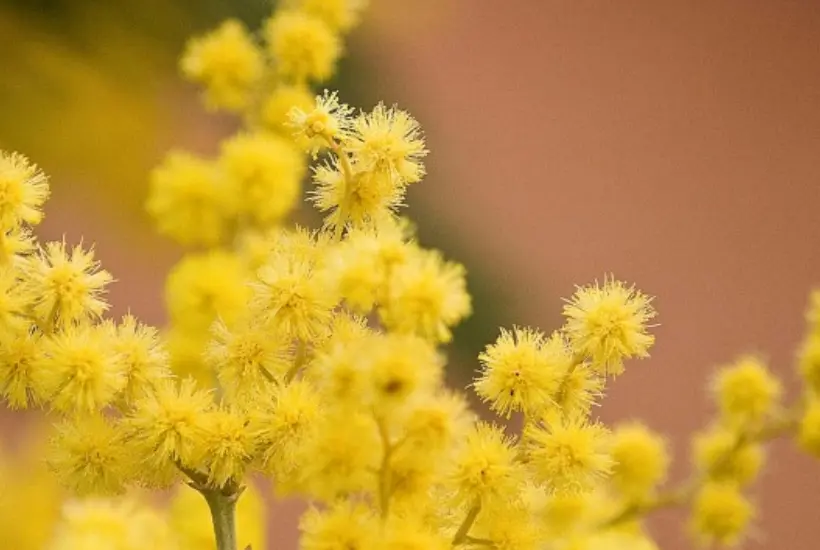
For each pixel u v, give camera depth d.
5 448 0.27
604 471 0.26
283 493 0.26
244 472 0.26
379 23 0.29
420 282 0.24
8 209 0.25
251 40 0.28
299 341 0.26
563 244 0.58
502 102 0.57
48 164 0.27
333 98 0.26
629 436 0.28
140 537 0.24
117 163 0.27
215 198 0.27
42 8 0.27
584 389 0.26
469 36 0.56
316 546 0.24
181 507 0.27
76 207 0.27
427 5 0.29
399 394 0.24
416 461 0.24
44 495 0.27
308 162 0.29
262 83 0.28
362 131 0.26
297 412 0.25
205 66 0.27
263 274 0.26
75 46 0.27
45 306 0.25
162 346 0.26
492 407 0.26
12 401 0.25
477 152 0.56
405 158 0.26
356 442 0.24
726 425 0.29
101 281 0.26
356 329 0.26
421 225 0.30
